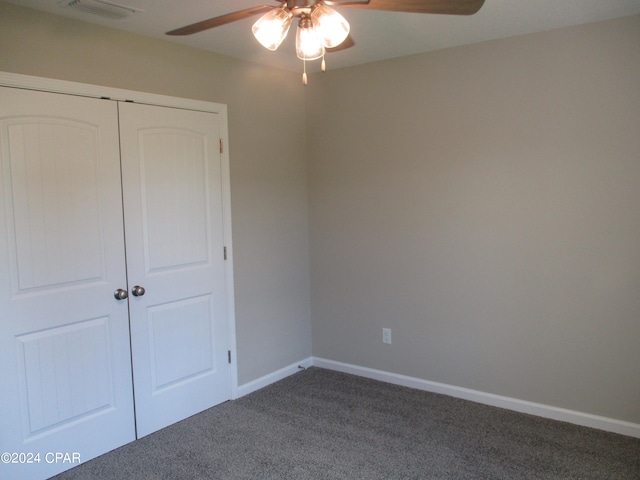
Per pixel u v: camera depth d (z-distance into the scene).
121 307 2.79
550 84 2.91
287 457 2.67
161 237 2.96
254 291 3.61
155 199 2.92
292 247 3.92
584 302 2.91
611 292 2.83
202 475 2.51
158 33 2.78
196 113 3.12
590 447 2.71
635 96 2.68
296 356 4.02
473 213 3.25
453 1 1.60
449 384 3.46
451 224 3.34
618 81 2.72
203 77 3.16
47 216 2.46
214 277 3.30
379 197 3.65
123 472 2.54
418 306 3.55
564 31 2.84
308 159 4.01
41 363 2.47
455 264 3.35
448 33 2.93
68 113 2.51
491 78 3.11
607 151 2.78
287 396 3.51
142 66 2.82
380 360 3.78
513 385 3.20
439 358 3.49
